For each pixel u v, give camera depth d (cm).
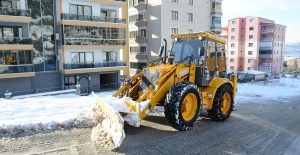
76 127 595
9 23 1881
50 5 2119
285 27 5447
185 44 698
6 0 1883
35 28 2061
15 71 1878
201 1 3272
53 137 530
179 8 3033
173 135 565
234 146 521
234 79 789
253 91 1552
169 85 597
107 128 525
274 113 865
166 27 2941
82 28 2188
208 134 586
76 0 2158
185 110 593
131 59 3350
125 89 623
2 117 639
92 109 630
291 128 680
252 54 5247
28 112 701
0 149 466
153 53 3025
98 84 2391
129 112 509
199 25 3288
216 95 678
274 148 523
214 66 709
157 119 687
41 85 2141
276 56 5297
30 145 488
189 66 641
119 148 482
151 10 2991
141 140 529
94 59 2328
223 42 748
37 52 2092
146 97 558
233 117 767
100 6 2345
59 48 2167
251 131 628
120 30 2436
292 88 1812
